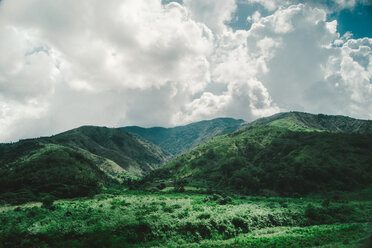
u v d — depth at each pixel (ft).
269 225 196.54
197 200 326.85
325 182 485.15
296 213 221.66
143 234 150.51
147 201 307.78
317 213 222.48
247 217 195.11
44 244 134.00
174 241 148.56
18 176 530.68
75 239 141.38
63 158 634.43
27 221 167.43
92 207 233.76
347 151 579.89
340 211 238.89
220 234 164.04
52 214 188.44
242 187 570.05
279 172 572.92
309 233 154.71
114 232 148.97
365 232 130.72
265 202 346.13
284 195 485.56
